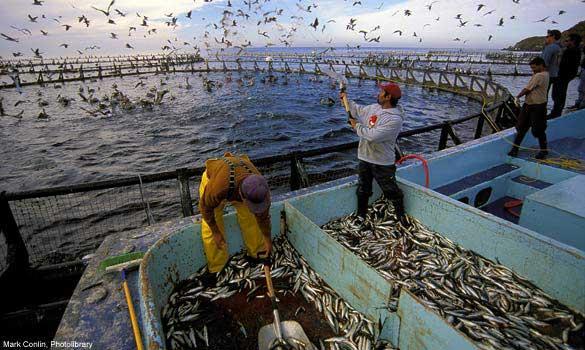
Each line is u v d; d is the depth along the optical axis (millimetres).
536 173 6512
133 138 19328
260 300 3510
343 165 13633
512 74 46625
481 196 6121
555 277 3320
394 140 4406
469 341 2287
